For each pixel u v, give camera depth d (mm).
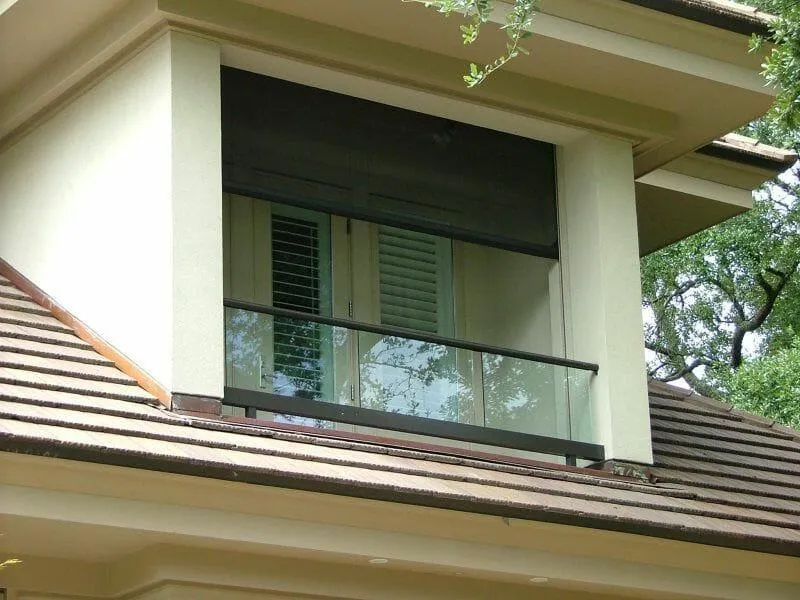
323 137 11477
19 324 10617
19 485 8195
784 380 22625
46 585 9344
